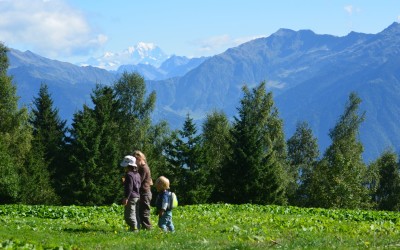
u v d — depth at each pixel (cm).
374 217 2970
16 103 8556
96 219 2466
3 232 1778
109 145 8138
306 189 9706
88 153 7825
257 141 7606
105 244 1447
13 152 8094
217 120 10200
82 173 7825
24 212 3142
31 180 7619
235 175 7538
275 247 1345
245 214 2969
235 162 7531
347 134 10238
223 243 1455
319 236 1630
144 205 1814
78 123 7912
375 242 1440
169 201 1791
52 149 9056
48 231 1839
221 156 9800
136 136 10050
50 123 9675
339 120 10450
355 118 10319
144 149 9225
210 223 2272
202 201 8206
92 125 7994
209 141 10075
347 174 7619
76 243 1482
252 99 9594
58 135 9462
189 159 8325
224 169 7644
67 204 7938
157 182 1812
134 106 10669
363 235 1722
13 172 7288
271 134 9675
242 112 7769
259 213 3155
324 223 2253
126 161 1756
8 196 7244
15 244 1362
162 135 10569
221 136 10025
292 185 9825
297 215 3044
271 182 7588
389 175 11431
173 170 8369
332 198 7488
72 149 8506
